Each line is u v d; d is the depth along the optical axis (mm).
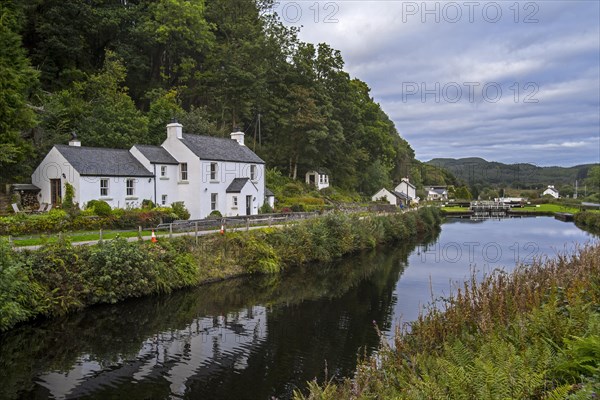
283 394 11820
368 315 19047
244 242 27234
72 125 40406
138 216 28625
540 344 6891
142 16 53344
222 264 25516
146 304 19875
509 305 9352
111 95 45562
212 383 12398
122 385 12203
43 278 17703
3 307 15578
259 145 58062
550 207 94688
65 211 27062
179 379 12625
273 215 37625
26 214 26375
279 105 60375
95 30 48906
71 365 13484
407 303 20906
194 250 24531
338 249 33969
